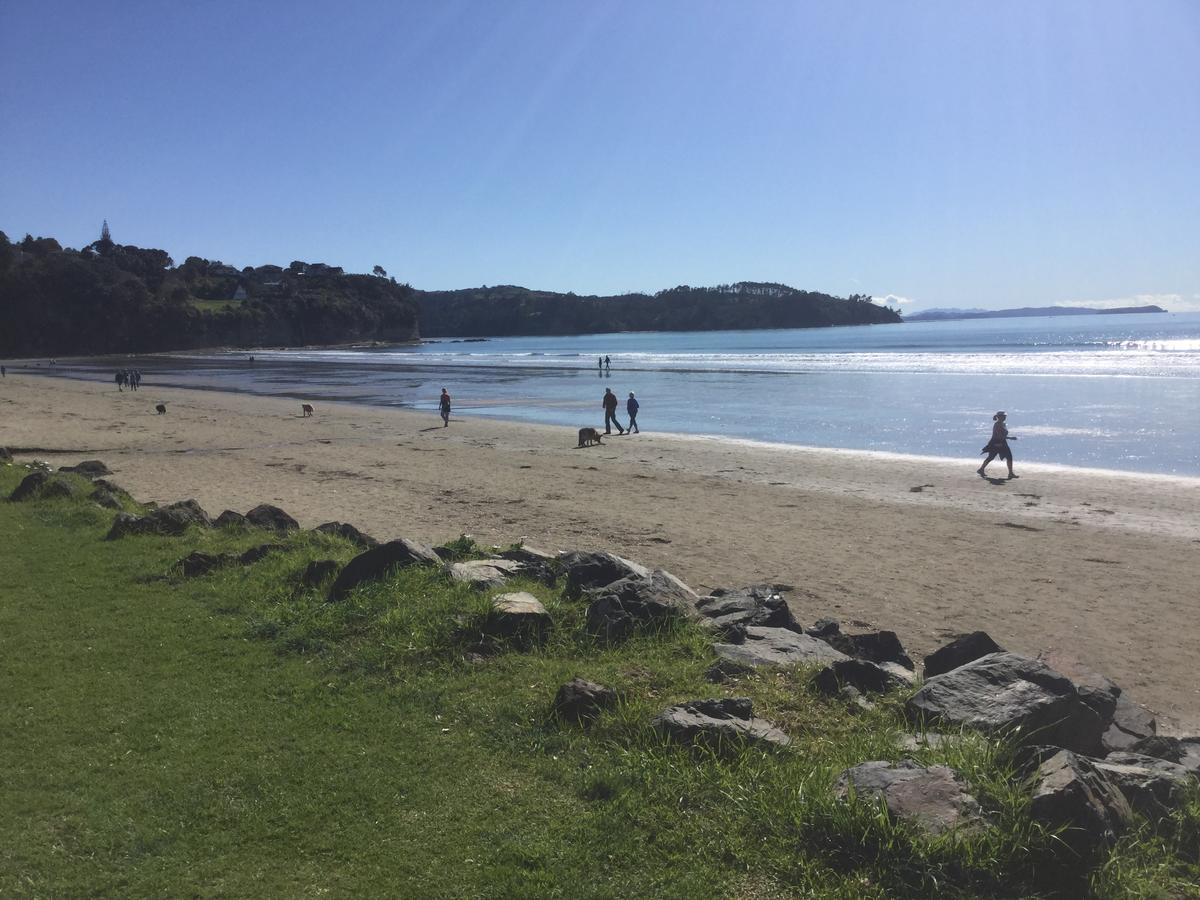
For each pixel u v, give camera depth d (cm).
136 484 1869
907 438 2791
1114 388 4025
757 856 380
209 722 519
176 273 18838
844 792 400
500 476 2034
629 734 493
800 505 1694
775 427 3153
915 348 9081
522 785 444
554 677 579
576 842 392
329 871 373
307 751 482
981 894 346
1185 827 393
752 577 1172
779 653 644
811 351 9069
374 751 482
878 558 1280
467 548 949
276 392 5312
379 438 2873
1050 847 354
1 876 366
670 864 377
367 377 6725
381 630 664
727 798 421
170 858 382
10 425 3216
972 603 1062
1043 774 394
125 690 567
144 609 747
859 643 698
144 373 8206
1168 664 861
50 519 1125
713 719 487
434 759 472
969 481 1989
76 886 360
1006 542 1386
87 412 3853
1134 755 477
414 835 399
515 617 649
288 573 846
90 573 865
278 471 2088
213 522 1150
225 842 394
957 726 487
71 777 450
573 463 2273
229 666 614
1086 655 885
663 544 1359
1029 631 959
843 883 357
